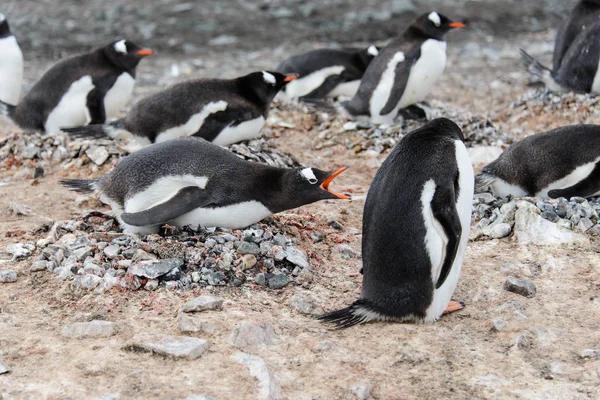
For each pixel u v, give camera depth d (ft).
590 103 56.80
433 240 25.53
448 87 70.38
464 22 95.25
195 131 43.21
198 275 29.07
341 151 50.52
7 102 55.52
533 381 23.50
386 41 88.48
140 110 43.57
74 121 49.62
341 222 37.04
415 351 25.05
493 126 54.19
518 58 81.15
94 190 33.14
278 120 55.47
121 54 49.49
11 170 45.01
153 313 26.99
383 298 26.45
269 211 32.04
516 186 37.52
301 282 29.81
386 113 53.42
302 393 22.71
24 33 89.10
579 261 31.50
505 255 32.40
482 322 27.14
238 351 24.59
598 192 36.01
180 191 30.73
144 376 23.13
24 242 33.55
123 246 30.50
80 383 22.82
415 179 25.77
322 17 96.32
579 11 61.31
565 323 27.02
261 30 91.91
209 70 76.28
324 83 61.67
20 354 24.43
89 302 27.66
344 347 25.26
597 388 23.06
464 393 22.95
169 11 98.84
